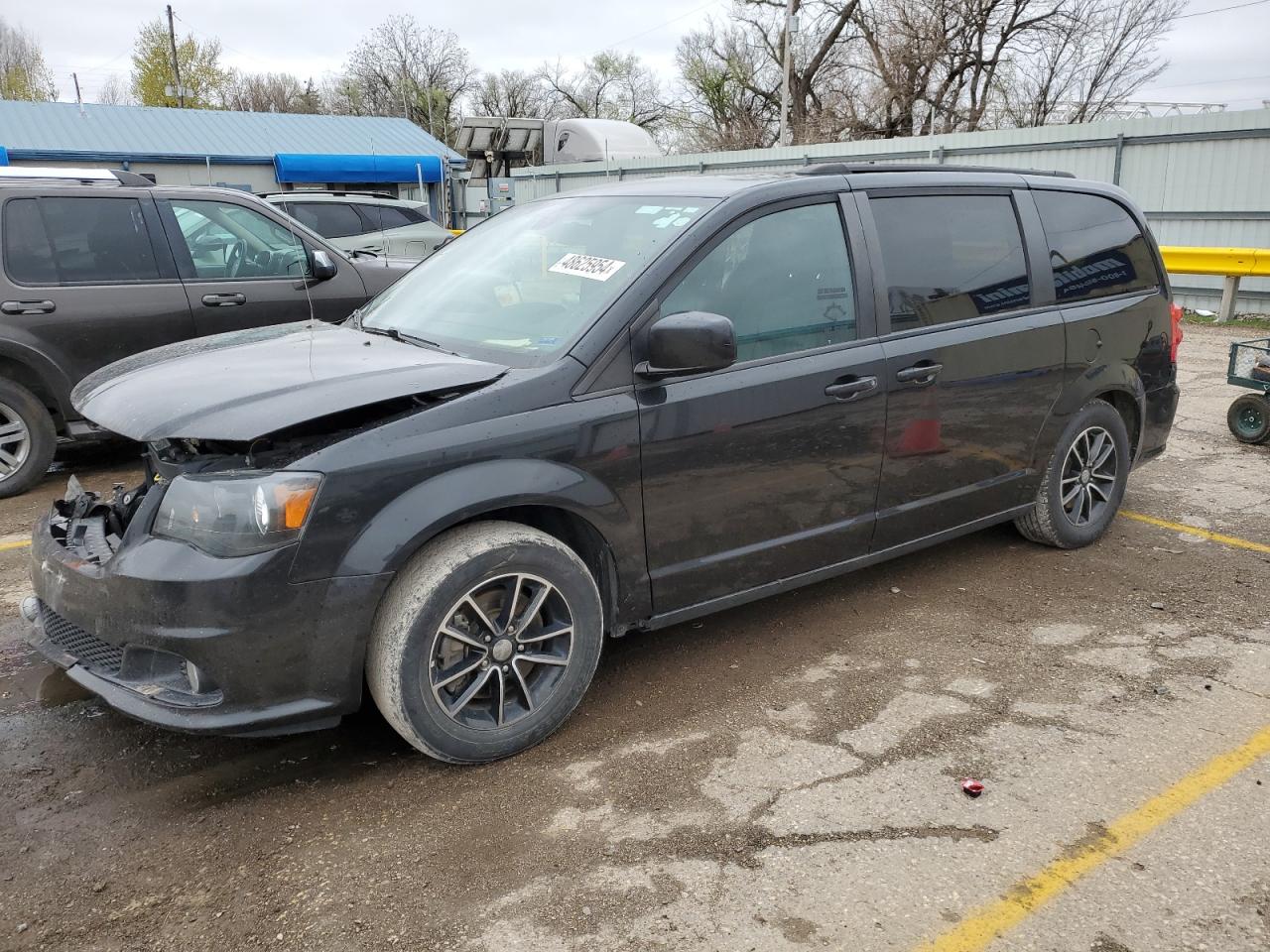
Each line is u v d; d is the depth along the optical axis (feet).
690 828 8.83
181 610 8.52
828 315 11.84
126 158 78.79
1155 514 17.85
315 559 8.66
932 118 116.57
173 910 7.88
